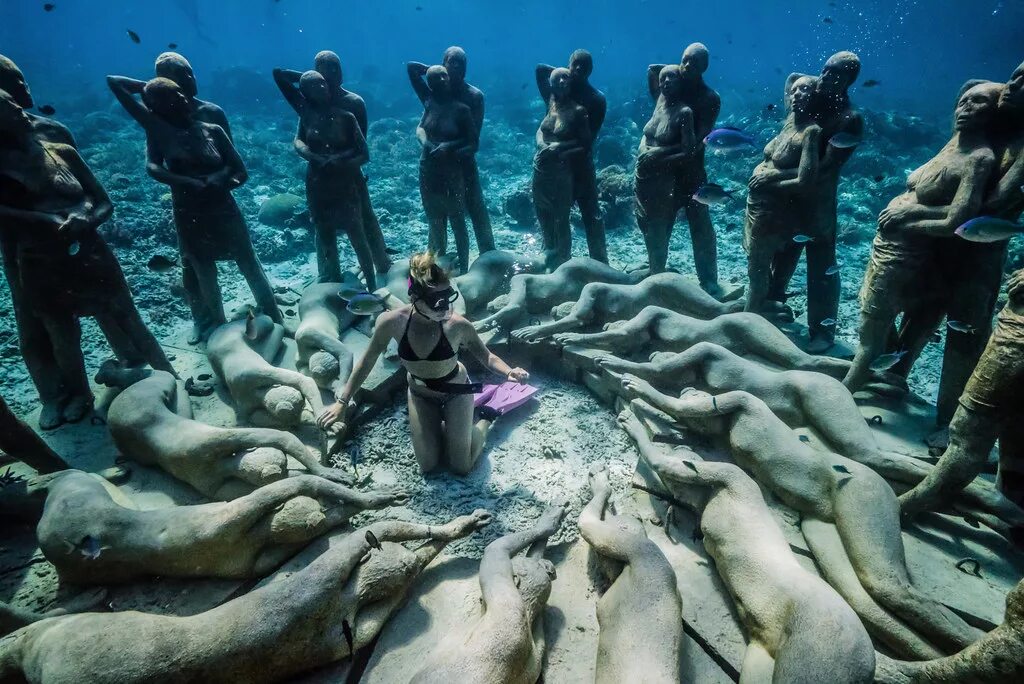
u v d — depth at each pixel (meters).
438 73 7.03
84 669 2.90
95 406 5.87
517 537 3.97
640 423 5.09
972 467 3.72
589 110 7.25
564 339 5.99
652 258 7.39
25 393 6.49
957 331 4.75
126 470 4.84
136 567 3.80
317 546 4.04
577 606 3.82
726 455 4.75
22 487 4.39
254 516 3.78
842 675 2.74
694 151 6.55
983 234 4.01
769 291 6.98
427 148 7.39
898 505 3.83
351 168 6.98
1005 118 4.18
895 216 4.69
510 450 5.21
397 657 3.46
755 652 3.27
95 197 5.37
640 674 2.98
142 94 5.91
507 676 2.97
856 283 9.51
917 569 3.77
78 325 5.67
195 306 7.19
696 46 6.23
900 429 4.98
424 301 4.15
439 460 5.02
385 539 3.81
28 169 4.85
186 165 6.05
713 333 5.79
